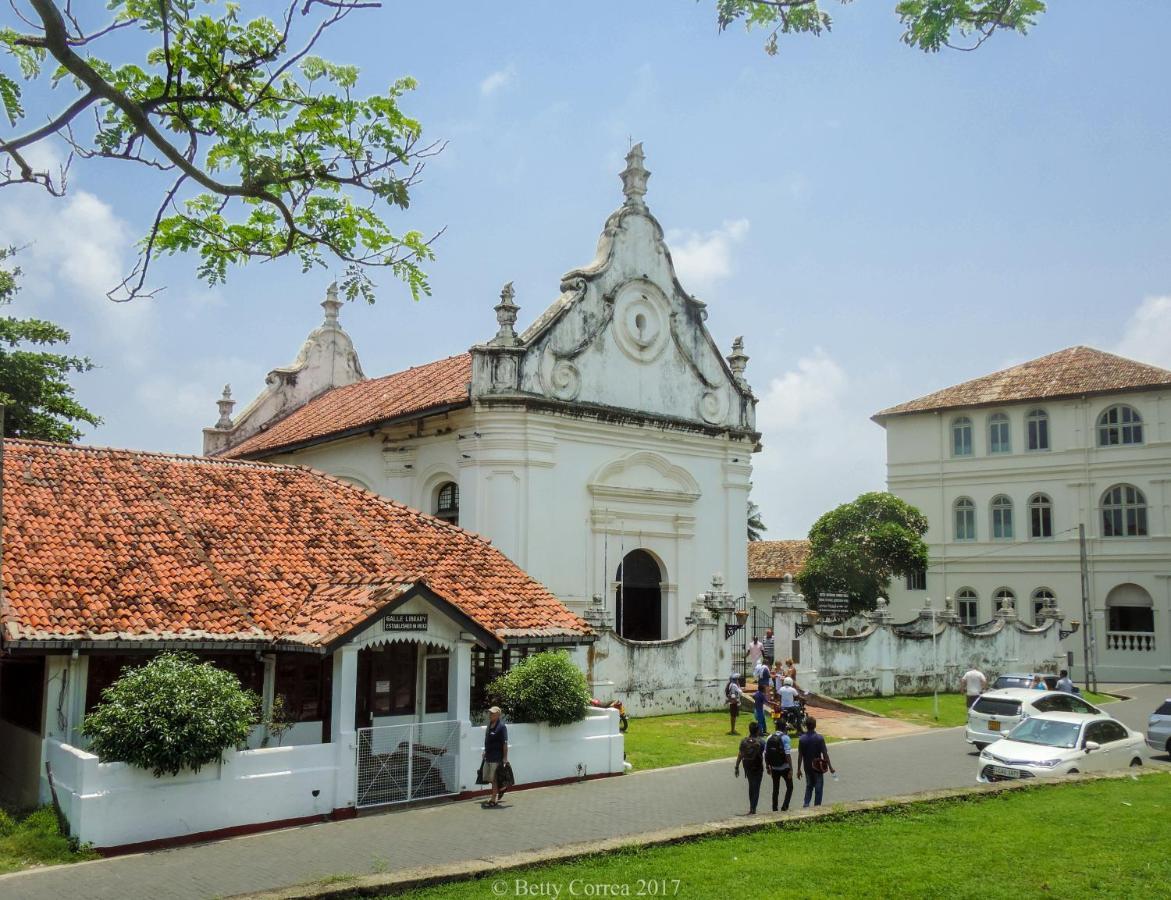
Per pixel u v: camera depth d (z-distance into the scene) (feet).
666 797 52.85
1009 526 151.53
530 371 85.51
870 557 135.74
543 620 61.00
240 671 51.83
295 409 126.72
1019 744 56.80
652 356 94.89
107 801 41.06
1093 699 111.24
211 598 52.65
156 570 53.31
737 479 100.12
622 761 60.18
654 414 93.56
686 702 84.43
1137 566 140.67
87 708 47.62
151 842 41.88
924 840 37.58
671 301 97.50
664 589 93.76
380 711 56.65
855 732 80.64
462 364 102.06
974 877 32.68
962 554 153.99
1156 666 137.69
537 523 83.66
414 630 52.03
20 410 93.35
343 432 96.43
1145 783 49.75
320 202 30.66
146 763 41.68
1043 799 45.47
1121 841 37.35
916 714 91.66
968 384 162.20
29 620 45.78
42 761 45.44
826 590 136.98
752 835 38.55
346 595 53.72
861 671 101.65
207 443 120.57
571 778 57.36
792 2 28.84
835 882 32.07
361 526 65.05
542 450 84.84
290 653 51.98
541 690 56.13
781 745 47.50
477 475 83.92
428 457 90.99
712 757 65.82
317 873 38.09
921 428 160.04
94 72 23.61
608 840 37.19
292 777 46.39
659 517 93.25
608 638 79.20
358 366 134.41
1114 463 143.74
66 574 50.21
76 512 55.72
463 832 44.80
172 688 43.16
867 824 40.42
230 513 61.52
